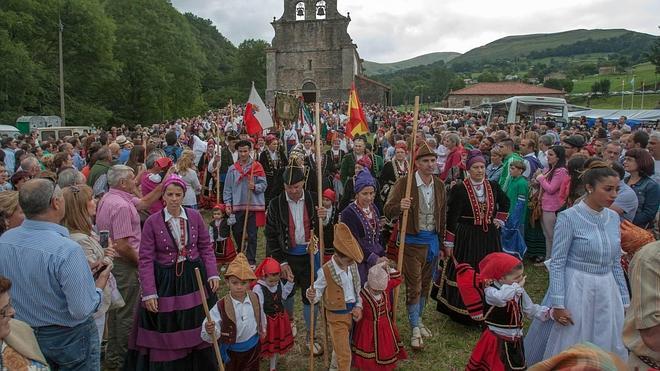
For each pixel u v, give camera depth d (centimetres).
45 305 312
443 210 532
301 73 5647
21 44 3206
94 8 3834
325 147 1898
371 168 967
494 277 411
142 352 414
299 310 631
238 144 744
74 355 324
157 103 4797
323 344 504
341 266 438
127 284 472
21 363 265
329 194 600
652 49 6319
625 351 379
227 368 427
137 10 4847
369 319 448
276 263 469
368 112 3922
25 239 313
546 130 1502
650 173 544
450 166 891
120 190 478
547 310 399
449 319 600
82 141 1395
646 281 237
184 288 415
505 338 407
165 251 414
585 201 394
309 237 514
